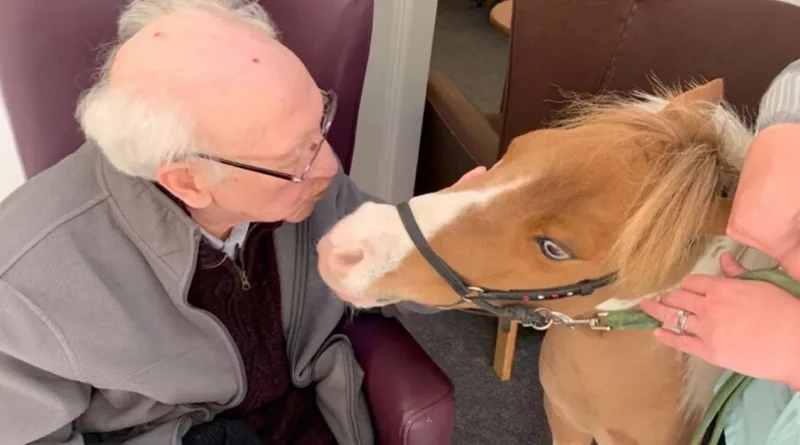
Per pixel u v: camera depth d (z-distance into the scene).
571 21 1.19
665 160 0.77
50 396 0.96
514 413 1.69
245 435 1.09
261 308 1.10
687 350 0.75
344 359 1.11
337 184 1.18
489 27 2.73
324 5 1.11
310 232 1.12
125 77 0.87
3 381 0.94
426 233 0.82
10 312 0.91
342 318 1.21
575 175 0.79
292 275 1.10
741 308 0.69
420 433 1.05
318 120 0.92
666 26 1.13
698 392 0.91
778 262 0.72
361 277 0.84
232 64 0.87
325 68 1.14
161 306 1.01
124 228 0.97
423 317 1.91
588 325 0.88
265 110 0.87
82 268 0.94
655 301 0.79
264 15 1.02
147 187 0.95
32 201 0.96
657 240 0.75
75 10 1.05
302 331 1.15
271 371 1.13
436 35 2.66
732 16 1.11
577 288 0.83
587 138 0.81
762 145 0.65
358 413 1.13
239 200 0.93
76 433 1.03
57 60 1.07
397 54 1.61
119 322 0.96
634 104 0.91
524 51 1.26
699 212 0.75
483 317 1.91
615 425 0.99
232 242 1.04
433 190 1.83
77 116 0.99
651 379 0.91
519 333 1.87
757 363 0.69
